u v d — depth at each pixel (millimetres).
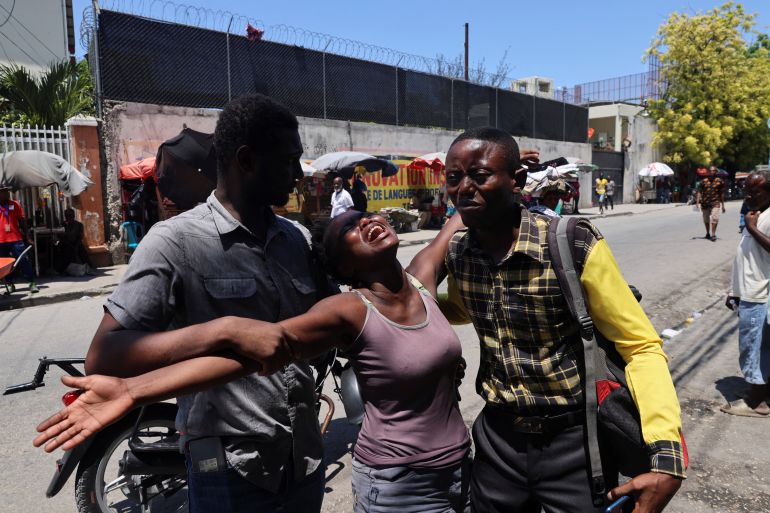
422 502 1730
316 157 15461
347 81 16375
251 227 1695
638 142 30562
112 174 11383
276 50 14500
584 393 1704
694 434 3754
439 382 1736
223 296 1614
